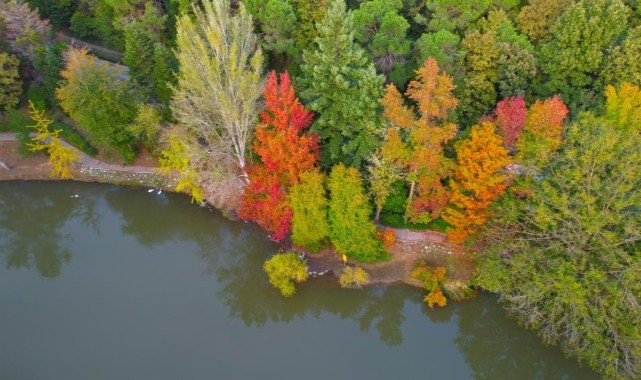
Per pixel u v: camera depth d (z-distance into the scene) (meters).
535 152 37.22
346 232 43.06
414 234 45.59
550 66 47.47
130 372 38.88
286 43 51.00
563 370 39.41
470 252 43.59
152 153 55.81
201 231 51.97
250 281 46.88
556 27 48.28
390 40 48.00
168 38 63.16
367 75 40.56
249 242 49.34
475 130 37.59
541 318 39.72
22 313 43.56
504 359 41.59
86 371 38.84
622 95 39.38
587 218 34.72
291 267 43.34
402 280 44.19
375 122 42.50
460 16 51.50
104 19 65.44
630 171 33.41
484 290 42.62
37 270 48.56
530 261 37.44
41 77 59.84
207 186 51.06
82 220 54.75
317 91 43.25
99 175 56.25
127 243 51.91
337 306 44.47
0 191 56.12
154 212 53.75
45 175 56.53
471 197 38.97
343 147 43.62
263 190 44.16
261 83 44.44
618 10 44.47
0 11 55.47
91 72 50.34
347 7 59.03
